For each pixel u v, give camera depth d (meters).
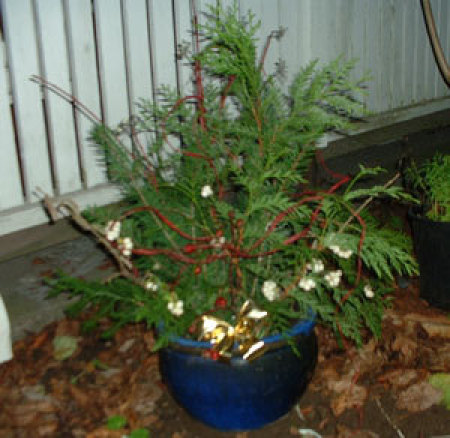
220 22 2.04
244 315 1.84
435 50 2.75
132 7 2.53
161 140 2.14
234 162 2.07
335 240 1.85
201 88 2.14
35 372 2.13
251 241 1.94
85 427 1.97
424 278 2.40
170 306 1.76
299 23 2.87
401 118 3.36
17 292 2.32
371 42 3.17
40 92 2.43
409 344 2.21
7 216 2.43
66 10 2.42
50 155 2.61
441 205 2.37
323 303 1.98
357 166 3.04
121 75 2.55
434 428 1.96
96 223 1.98
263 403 1.84
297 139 1.99
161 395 2.07
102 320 2.30
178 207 2.04
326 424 1.98
